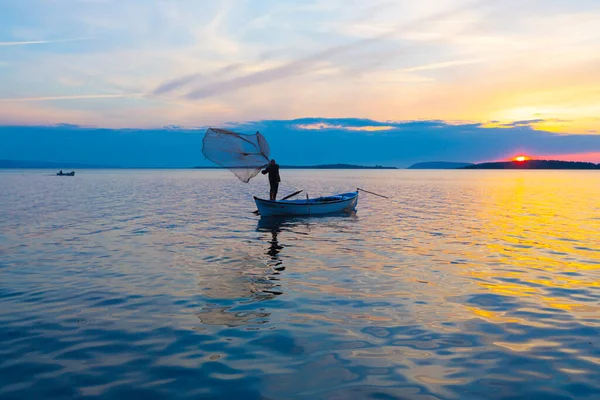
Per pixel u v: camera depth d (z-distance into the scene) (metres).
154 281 10.63
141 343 6.97
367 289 9.95
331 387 5.60
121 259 13.03
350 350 6.70
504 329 7.52
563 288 10.00
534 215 25.47
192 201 34.34
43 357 6.45
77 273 11.35
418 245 15.46
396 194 46.19
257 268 12.00
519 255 13.71
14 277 10.92
